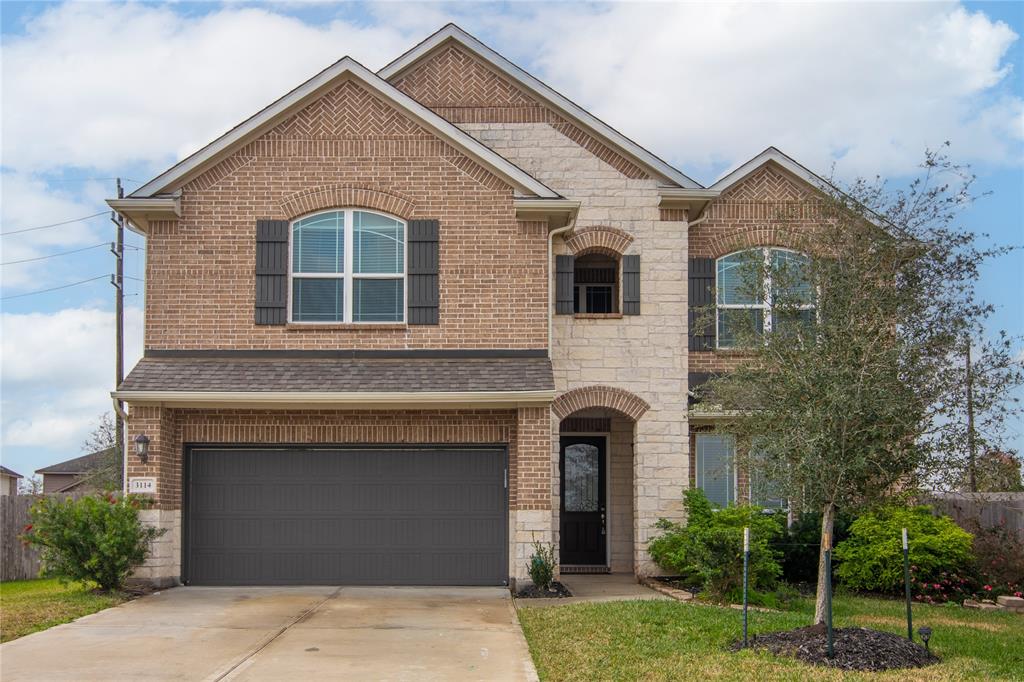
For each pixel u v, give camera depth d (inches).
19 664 425.4
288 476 669.3
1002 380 437.7
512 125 779.4
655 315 749.3
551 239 717.3
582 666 420.2
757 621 502.9
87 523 607.2
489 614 553.6
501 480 668.7
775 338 463.8
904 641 438.0
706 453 762.8
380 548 666.8
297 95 677.3
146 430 641.6
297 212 681.6
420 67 792.3
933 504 540.7
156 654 445.7
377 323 676.7
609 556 794.2
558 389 737.0
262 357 673.6
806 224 521.3
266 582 662.5
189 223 679.7
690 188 757.3
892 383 432.1
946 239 450.3
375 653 450.0
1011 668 420.5
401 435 668.1
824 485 431.8
